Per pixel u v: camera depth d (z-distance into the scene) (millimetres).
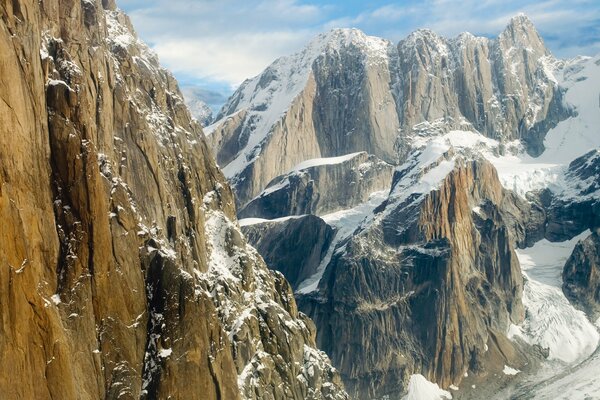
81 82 104438
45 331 91812
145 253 112312
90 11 116375
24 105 94188
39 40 100438
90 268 102625
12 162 91062
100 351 103250
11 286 88312
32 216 94000
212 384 113625
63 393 92500
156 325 109750
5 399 87125
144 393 106438
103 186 105000
